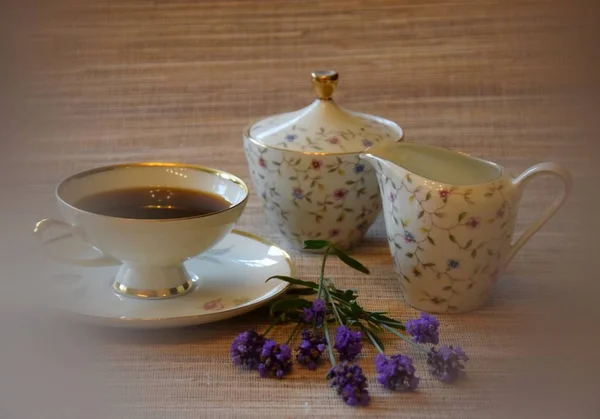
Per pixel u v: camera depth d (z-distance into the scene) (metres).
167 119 0.98
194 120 0.98
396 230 0.72
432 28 0.97
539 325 0.71
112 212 0.72
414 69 0.98
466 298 0.72
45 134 0.98
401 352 0.68
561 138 0.98
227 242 0.78
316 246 0.71
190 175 0.75
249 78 0.98
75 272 0.74
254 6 0.97
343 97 0.98
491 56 0.98
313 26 0.97
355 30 0.97
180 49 0.97
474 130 0.98
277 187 0.77
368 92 0.98
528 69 0.98
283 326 0.70
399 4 0.97
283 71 0.98
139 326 0.67
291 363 0.66
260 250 0.77
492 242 0.70
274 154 0.77
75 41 0.98
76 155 0.98
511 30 0.97
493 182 0.70
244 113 0.98
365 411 0.63
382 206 0.77
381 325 0.70
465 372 0.66
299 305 0.69
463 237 0.70
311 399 0.64
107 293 0.71
